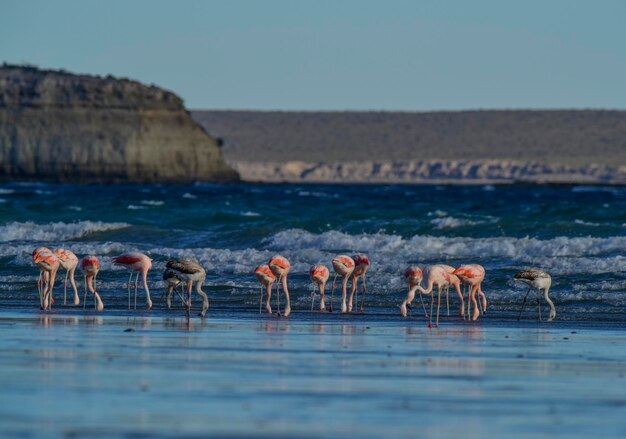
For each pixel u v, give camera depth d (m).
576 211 170.25
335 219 158.25
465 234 145.75
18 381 44.59
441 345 62.31
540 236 143.12
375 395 42.50
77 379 45.38
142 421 36.47
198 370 49.00
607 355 57.66
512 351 59.41
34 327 70.69
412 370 50.12
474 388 44.72
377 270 115.25
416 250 127.06
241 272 116.44
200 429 35.28
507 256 123.06
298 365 51.41
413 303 95.94
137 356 54.09
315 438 34.22
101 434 34.28
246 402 40.50
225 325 75.12
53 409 38.41
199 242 146.75
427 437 34.66
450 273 82.31
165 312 87.25
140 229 153.88
